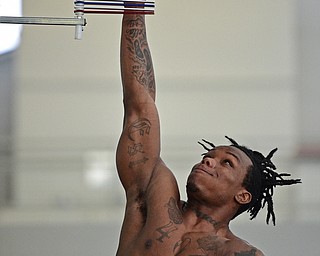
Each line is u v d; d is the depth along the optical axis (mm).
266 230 19219
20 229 19250
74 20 9578
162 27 22094
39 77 21422
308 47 22859
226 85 21594
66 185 19984
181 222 9562
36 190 19953
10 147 20531
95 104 21219
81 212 19547
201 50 22094
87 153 20375
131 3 9852
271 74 22094
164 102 21359
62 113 21188
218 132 21281
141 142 9977
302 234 19219
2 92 21297
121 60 10289
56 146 20688
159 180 9773
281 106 21641
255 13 22312
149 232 9469
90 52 21562
